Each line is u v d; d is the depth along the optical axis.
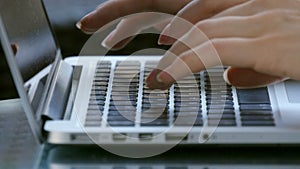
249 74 0.43
